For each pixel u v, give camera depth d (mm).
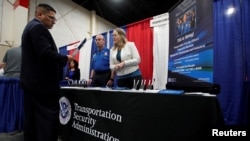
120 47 2168
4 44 4121
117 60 2182
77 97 1626
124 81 2105
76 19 6176
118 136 1198
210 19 1091
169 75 1708
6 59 2346
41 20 1625
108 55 2508
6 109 2057
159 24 3145
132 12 6969
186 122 965
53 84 1552
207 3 1127
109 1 6152
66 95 1774
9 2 4391
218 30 2568
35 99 1502
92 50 4277
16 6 4340
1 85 2039
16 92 2123
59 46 5508
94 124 1408
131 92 1166
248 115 2193
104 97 1340
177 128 984
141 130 1094
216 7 2621
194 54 1263
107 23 7676
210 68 1078
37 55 1453
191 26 1328
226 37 2490
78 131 1579
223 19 2551
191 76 1290
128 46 2123
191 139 944
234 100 2309
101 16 7363
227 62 2441
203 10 1168
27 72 1488
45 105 1527
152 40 3297
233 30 2439
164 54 3004
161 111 1040
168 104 1023
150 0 5965
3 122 2029
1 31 4203
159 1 5988
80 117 1570
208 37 1102
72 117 1674
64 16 5742
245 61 2316
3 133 1987
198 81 1188
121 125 1188
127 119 1159
